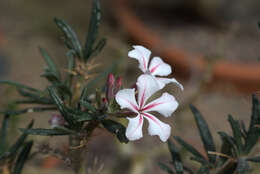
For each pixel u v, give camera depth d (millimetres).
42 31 1702
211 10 1853
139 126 519
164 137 524
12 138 730
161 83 537
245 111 1397
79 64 583
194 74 1438
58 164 995
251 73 1505
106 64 1442
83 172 586
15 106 693
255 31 1782
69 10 1856
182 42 1786
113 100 535
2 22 1721
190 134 1110
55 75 582
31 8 1824
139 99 529
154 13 2008
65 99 580
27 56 1547
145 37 1652
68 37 579
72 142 565
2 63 1467
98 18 577
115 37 1649
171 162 584
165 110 536
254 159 549
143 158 941
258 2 1749
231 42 1734
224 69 1502
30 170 876
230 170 558
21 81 1418
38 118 1066
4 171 584
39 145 582
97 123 541
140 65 539
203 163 564
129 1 1957
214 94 1505
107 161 1078
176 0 1962
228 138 554
